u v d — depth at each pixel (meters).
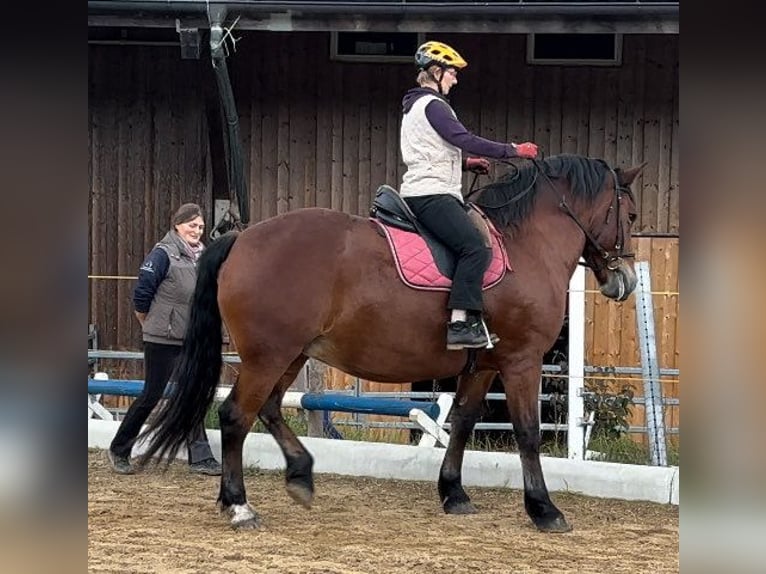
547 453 7.96
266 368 5.27
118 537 5.22
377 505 6.18
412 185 5.44
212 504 6.06
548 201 5.80
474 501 6.34
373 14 8.62
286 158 10.09
